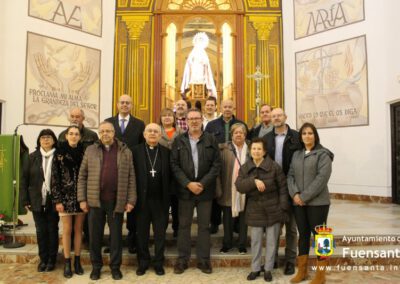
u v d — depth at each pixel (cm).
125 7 941
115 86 918
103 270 385
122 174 357
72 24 834
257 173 352
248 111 921
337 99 795
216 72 941
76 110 434
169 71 934
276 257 391
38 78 771
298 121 870
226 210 407
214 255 398
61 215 363
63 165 364
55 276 366
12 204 433
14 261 413
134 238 414
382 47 723
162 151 377
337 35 800
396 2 685
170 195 406
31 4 767
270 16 939
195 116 378
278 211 350
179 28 938
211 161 377
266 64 928
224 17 945
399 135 695
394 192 706
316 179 331
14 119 734
